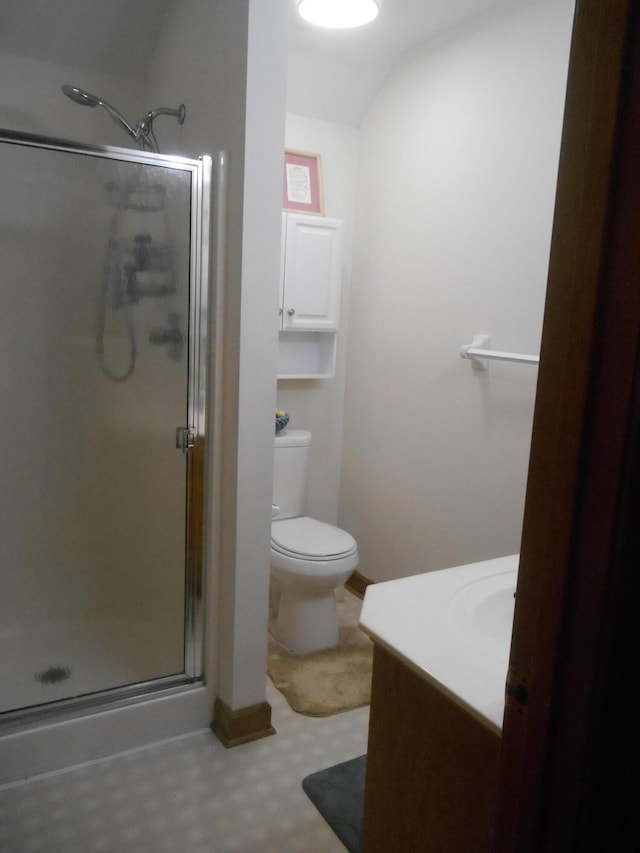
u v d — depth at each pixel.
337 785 1.89
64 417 2.12
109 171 1.90
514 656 0.76
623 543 0.62
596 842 0.70
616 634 0.64
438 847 1.09
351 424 3.20
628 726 0.67
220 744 2.06
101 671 2.10
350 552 2.56
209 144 1.99
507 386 2.30
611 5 0.58
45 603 2.20
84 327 2.05
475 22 2.33
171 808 1.78
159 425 2.05
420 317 2.69
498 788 0.80
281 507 2.89
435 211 2.58
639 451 0.61
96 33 2.47
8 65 2.50
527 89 2.15
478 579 1.38
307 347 3.05
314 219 2.77
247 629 2.02
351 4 2.12
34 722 1.88
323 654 2.60
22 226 1.94
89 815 1.75
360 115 2.96
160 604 2.15
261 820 1.76
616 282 0.60
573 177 0.63
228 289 1.91
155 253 1.95
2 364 2.05
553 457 0.68
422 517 2.75
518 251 2.22
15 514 2.14
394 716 1.18
